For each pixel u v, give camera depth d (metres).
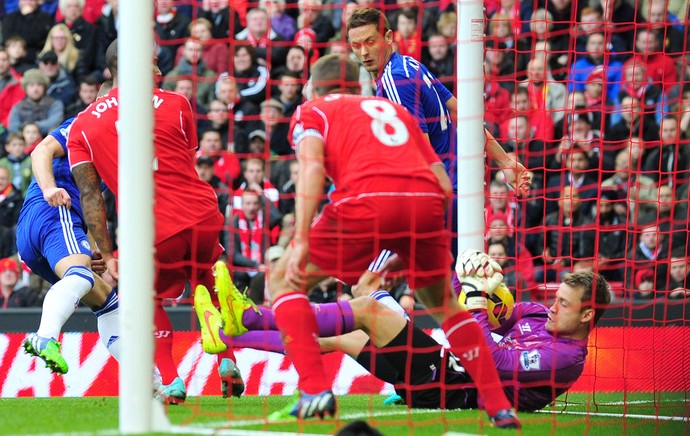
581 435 16.17
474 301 17.77
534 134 35.38
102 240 18.86
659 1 36.53
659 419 19.34
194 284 19.27
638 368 26.02
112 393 26.09
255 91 36.03
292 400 20.84
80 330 26.36
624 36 36.94
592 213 34.09
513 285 32.03
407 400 18.58
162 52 37.16
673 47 36.72
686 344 25.70
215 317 18.78
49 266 21.41
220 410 18.14
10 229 35.53
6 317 27.14
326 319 17.52
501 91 35.75
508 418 15.88
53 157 20.30
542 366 18.03
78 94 37.78
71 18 38.66
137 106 14.49
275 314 15.55
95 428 14.84
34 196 21.03
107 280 30.11
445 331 16.11
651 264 32.94
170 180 19.19
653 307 25.97
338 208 15.15
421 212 15.07
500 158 22.67
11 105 38.06
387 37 21.80
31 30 38.81
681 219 34.28
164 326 19.45
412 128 15.90
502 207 33.59
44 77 37.25
